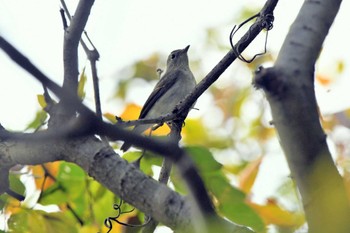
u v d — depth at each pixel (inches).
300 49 215.5
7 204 407.8
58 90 185.9
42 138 203.8
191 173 190.9
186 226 249.0
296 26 225.5
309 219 206.2
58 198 437.7
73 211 435.5
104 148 297.7
